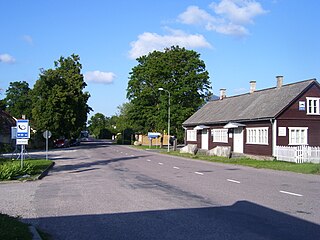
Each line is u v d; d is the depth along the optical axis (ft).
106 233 27.71
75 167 92.12
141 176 68.69
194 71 209.87
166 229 28.43
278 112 113.09
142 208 37.11
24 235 24.98
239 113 138.21
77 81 253.44
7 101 334.03
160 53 234.58
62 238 26.63
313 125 116.98
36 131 217.56
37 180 65.26
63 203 40.83
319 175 68.69
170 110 198.70
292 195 43.45
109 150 193.57
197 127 166.50
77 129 238.68
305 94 116.67
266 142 117.70
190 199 41.75
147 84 232.12
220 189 49.29
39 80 218.79
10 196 46.60
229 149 127.65
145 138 309.01
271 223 29.45
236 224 29.45
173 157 135.54
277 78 134.51
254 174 70.95
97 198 43.80
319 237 25.22
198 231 27.53
